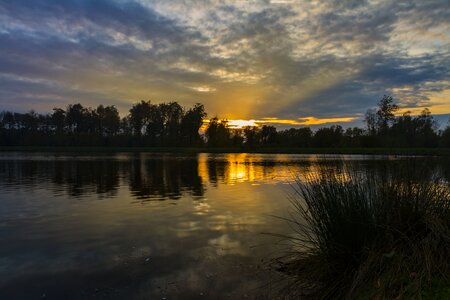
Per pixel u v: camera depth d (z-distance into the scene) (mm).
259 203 10766
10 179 18422
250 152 77625
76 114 104125
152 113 100125
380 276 3889
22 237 6961
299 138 76312
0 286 4734
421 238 4285
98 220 8430
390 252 4105
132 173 22109
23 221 8344
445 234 4016
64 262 5578
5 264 5512
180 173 22203
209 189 14281
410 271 3814
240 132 95500
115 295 4461
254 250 6102
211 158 46656
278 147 83125
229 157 50469
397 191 4762
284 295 4371
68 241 6695
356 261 4359
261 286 4652
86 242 6637
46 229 7566
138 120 98875
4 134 96938
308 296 4312
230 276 4988
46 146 95875
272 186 15156
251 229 7551
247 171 23766
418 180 4840
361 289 3834
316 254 5105
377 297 3576
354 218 4465
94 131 107125
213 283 4770
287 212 9336
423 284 3533
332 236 4590
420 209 4574
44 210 9695
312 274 4621
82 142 96125
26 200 11492
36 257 5809
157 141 98562
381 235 4406
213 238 6875
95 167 27672
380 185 4887
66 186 15375
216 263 5488
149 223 8102
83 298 4387
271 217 8750
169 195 12570
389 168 5133
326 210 4723
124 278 4949
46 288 4656
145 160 40062
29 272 5180
